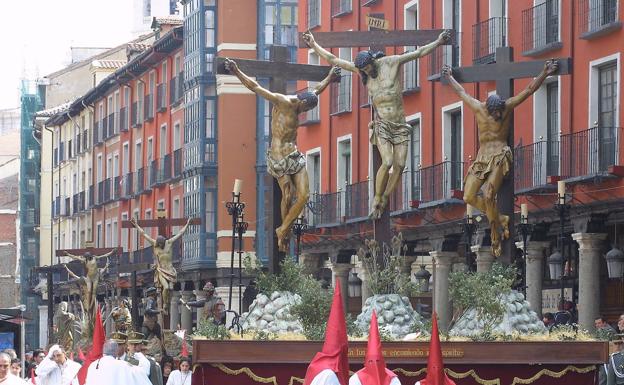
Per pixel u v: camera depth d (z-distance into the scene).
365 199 52.59
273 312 20.03
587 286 37.53
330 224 54.19
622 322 22.00
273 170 21.14
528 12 42.69
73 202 105.06
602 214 37.38
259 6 72.50
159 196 83.31
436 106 48.50
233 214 33.41
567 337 18.88
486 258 41.19
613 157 38.00
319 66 22.02
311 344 18.44
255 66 21.70
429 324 19.72
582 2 39.81
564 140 39.75
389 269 20.22
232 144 72.00
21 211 122.19
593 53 39.31
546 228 39.91
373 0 53.38
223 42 72.44
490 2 45.22
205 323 19.09
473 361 18.48
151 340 31.91
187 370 27.67
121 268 50.50
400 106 21.02
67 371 26.12
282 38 72.62
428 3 49.50
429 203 46.38
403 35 21.91
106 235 96.31
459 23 47.56
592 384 18.75
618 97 38.28
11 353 25.25
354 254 53.66
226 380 18.48
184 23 76.25
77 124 104.19
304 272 21.11
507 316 19.59
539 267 39.94
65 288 100.88
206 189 72.62
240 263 30.41
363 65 20.94
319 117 58.03
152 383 26.52
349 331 19.17
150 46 84.75
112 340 21.94
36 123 116.25
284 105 21.11
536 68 21.45
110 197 93.56
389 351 18.27
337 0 56.50
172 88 80.62
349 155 55.94
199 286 72.31
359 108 54.53
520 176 41.62
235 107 72.00
